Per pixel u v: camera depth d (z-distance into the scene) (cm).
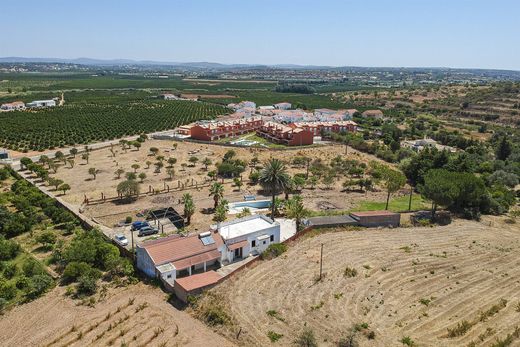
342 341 4928
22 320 5341
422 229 8738
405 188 12162
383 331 5181
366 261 7112
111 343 4909
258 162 14312
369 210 9938
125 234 7981
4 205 8919
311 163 14138
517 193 11931
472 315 5562
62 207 9131
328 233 8331
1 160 13750
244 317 5428
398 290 6181
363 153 16575
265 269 6756
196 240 6881
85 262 6538
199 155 15262
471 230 8769
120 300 5812
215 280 6134
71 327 5172
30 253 7106
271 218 8731
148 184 11475
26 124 19762
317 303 5791
